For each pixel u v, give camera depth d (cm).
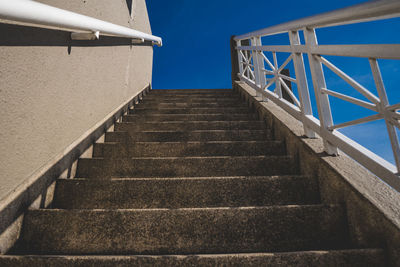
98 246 91
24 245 92
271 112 211
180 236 93
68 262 77
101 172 147
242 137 202
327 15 108
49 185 116
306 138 147
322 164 117
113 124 223
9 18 68
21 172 98
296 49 151
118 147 174
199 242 92
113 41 228
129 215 96
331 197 109
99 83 191
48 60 118
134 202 119
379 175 88
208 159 150
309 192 123
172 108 288
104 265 77
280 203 121
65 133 135
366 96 94
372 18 87
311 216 97
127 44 284
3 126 89
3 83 89
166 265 77
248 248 92
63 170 130
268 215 97
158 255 81
